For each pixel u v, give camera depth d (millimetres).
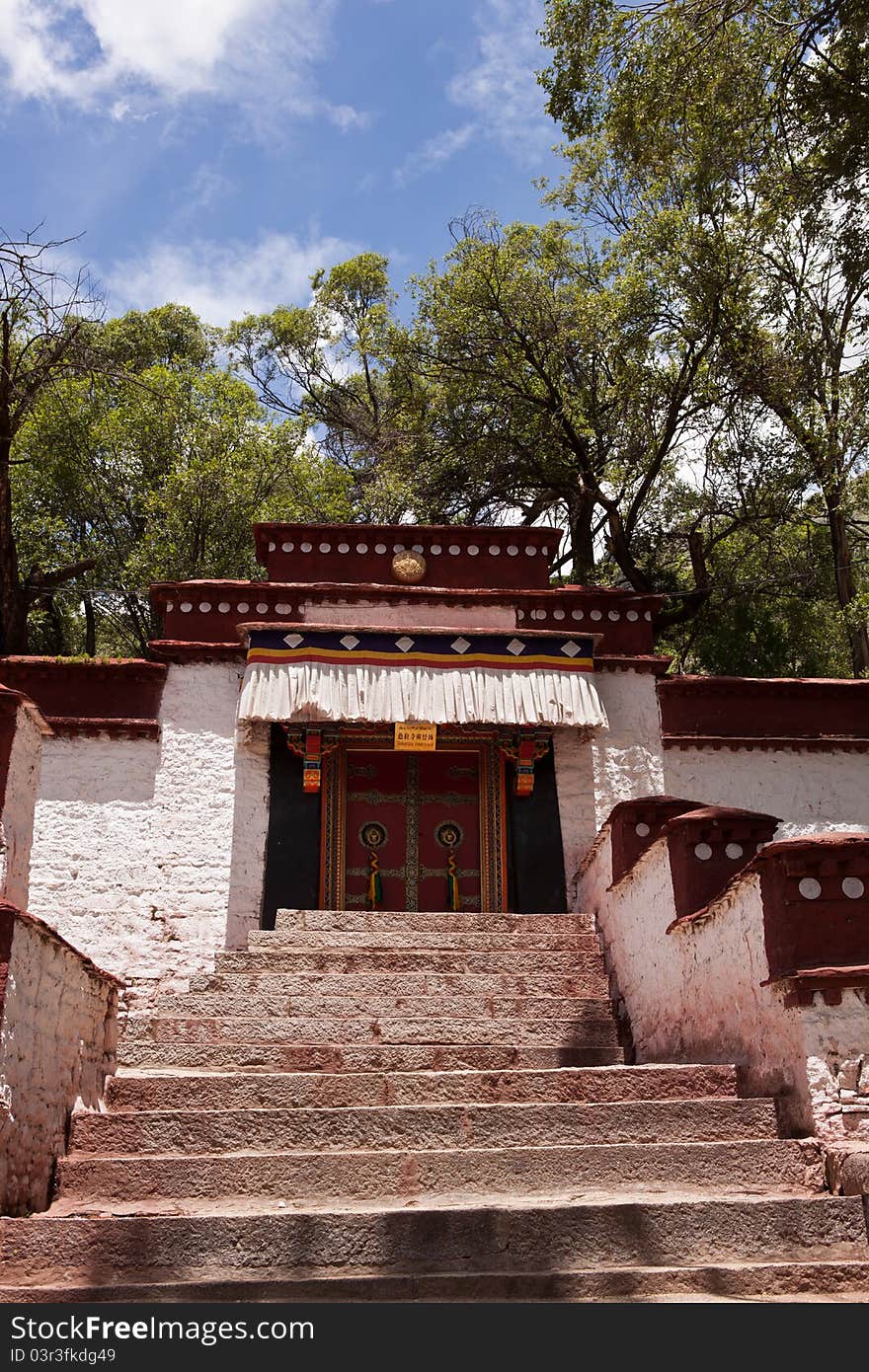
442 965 10477
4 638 16703
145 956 12297
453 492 23484
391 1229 5223
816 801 13656
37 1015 5852
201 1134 6430
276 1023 9023
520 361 21641
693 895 8266
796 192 14078
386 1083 7348
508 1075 7355
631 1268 5113
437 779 13906
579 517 23547
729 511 19797
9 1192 5387
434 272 21812
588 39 13117
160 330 29000
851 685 14070
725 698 14000
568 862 13227
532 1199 5797
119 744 13078
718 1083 7043
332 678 12828
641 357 20109
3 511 16766
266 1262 5129
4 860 6801
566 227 22516
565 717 12906
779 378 17797
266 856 12859
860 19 11953
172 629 13633
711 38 12734
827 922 6293
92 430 21359
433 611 13734
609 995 10281
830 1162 5766
